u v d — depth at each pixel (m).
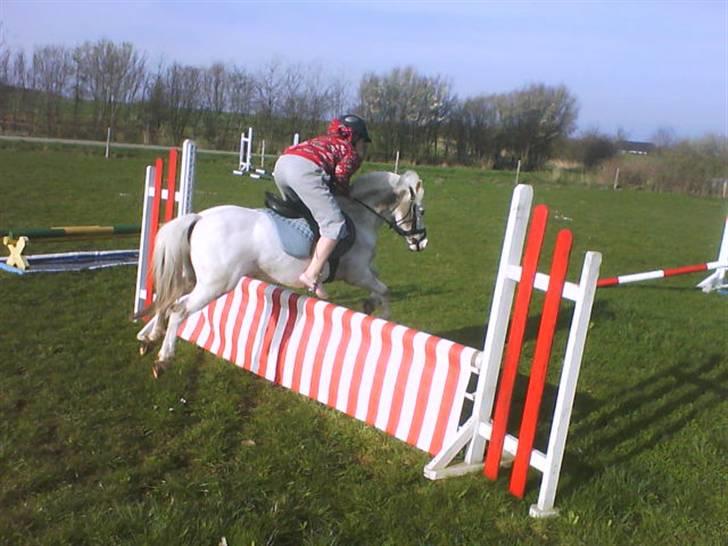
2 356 5.74
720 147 37.00
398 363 4.79
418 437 4.59
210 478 4.00
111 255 9.74
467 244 14.18
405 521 3.70
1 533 3.38
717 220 24.06
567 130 47.94
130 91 40.16
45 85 38.19
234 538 3.39
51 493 3.81
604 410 5.54
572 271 12.65
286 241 5.31
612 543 3.66
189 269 5.37
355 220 5.80
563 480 4.31
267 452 4.39
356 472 4.23
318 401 5.32
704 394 6.04
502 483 4.22
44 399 4.97
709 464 4.72
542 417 5.37
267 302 5.82
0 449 4.21
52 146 30.14
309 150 5.29
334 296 8.89
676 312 9.37
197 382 5.60
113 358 5.86
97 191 17.61
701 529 3.90
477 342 7.24
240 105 43.12
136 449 4.40
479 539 3.62
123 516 3.51
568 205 25.47
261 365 5.75
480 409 4.30
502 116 47.31
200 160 31.89
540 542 3.67
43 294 7.75
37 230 8.77
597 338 7.56
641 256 14.90
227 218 5.18
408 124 45.62
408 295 9.20
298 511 3.72
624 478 4.37
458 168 43.78
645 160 39.00
